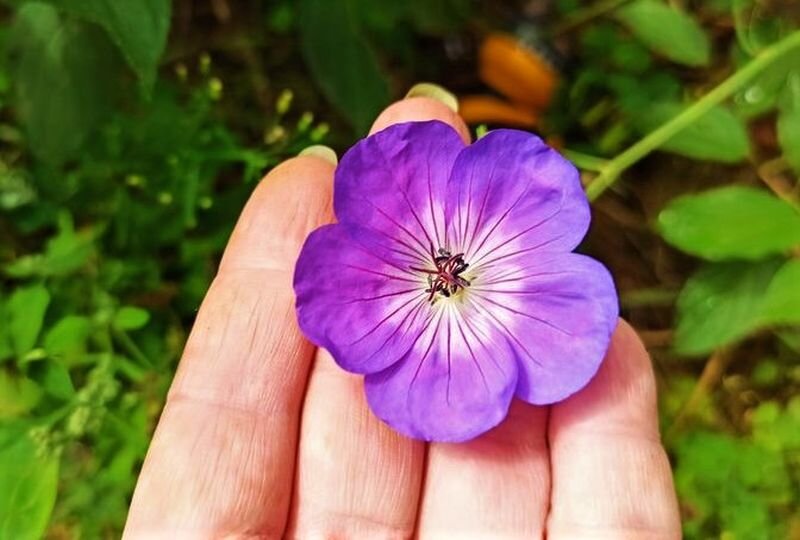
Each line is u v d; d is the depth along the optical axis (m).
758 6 0.21
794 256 0.17
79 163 0.21
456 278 0.14
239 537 0.14
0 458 0.18
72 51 0.19
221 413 0.15
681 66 0.23
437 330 0.14
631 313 0.22
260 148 0.22
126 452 0.19
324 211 0.16
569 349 0.13
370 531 0.15
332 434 0.15
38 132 0.19
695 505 0.20
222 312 0.15
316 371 0.15
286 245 0.15
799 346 0.20
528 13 0.24
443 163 0.14
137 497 0.14
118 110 0.21
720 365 0.21
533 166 0.14
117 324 0.20
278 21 0.24
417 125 0.14
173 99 0.21
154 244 0.21
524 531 0.15
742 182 0.23
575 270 0.14
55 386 0.19
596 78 0.22
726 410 0.21
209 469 0.14
